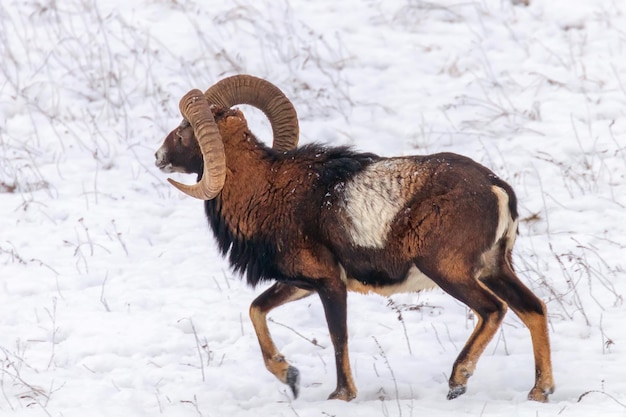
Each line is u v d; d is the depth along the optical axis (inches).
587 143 1782.7
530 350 1167.6
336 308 1052.5
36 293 1405.0
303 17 2363.4
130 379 1137.4
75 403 1055.6
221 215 1098.1
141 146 1902.1
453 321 1278.3
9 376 1135.0
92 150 1888.5
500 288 1046.4
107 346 1234.6
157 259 1512.1
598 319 1235.2
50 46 2245.3
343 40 2256.4
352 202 1032.2
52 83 2100.1
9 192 1745.8
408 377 1111.0
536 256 1430.9
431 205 1005.8
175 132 1127.6
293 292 1116.5
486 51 2186.3
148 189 1763.0
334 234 1037.8
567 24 2257.6
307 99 2015.3
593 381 1045.8
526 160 1750.7
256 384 1114.1
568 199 1609.3
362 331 1263.5
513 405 991.6
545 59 2129.7
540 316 1025.5
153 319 1310.3
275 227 1066.1
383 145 1857.8
